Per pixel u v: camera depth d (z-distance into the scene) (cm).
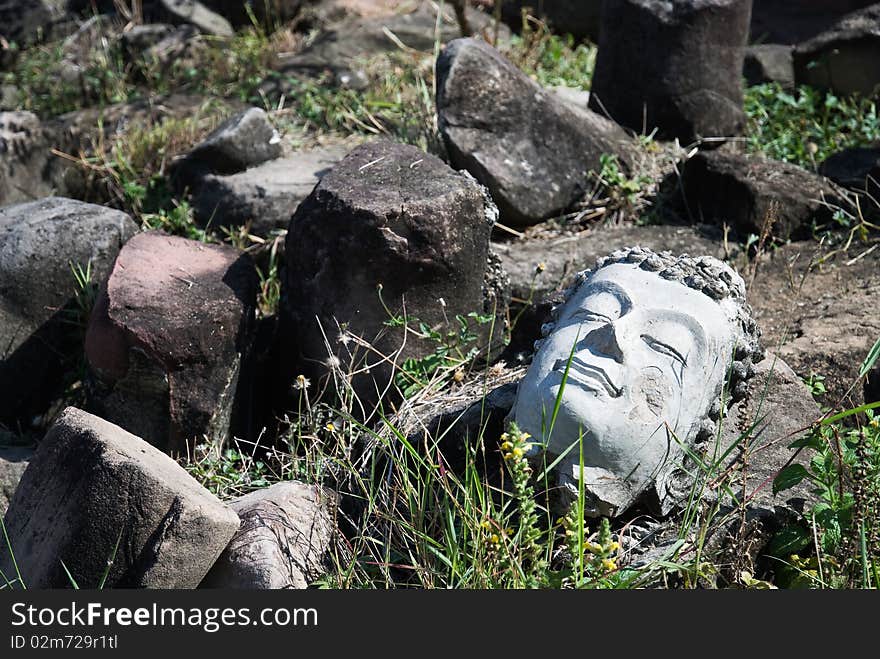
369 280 372
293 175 534
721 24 549
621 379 287
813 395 381
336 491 334
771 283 459
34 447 396
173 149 574
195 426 371
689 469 304
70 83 725
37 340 430
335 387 375
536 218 496
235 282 397
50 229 433
